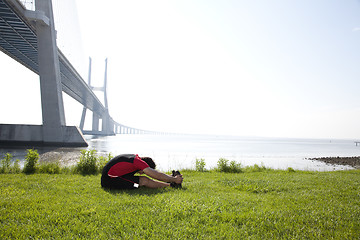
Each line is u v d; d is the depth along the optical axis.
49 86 27.56
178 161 16.22
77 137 28.14
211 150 32.62
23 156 16.97
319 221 2.44
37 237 1.99
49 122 27.55
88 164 6.56
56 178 4.91
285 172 7.52
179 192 3.59
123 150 26.78
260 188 4.17
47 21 26.62
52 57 27.61
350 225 2.35
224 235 2.07
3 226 2.17
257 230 2.22
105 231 2.14
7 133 27.00
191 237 2.04
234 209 2.81
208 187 4.23
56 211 2.60
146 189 3.80
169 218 2.46
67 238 1.98
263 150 36.81
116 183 3.72
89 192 3.56
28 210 2.62
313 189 4.09
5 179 4.56
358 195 3.66
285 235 2.11
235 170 7.78
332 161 21.98
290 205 3.03
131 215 2.52
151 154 22.72
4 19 25.00
